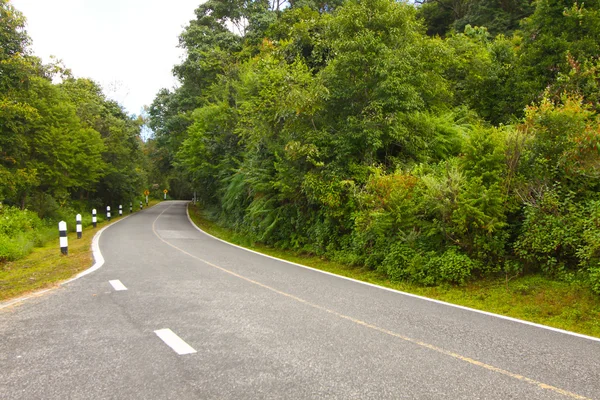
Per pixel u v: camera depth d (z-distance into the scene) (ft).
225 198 75.92
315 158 43.96
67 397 11.29
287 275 32.17
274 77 54.13
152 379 12.51
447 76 62.69
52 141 83.82
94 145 99.86
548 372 13.76
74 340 15.99
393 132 41.24
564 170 29.25
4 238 45.21
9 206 72.18
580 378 13.32
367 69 43.57
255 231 58.44
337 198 40.29
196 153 90.02
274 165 49.01
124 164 137.39
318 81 44.83
